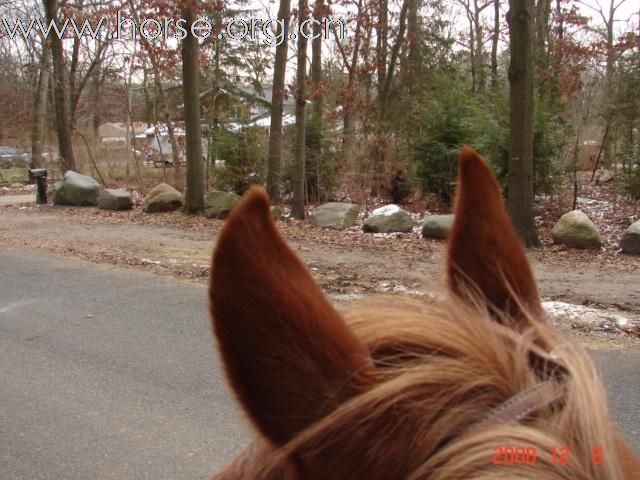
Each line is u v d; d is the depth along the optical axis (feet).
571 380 2.61
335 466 2.50
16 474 12.12
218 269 2.47
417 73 82.07
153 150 75.36
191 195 51.39
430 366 2.59
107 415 14.71
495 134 45.60
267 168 56.34
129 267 31.68
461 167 3.96
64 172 73.36
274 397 2.52
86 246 37.76
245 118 62.28
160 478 12.07
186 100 50.44
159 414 14.76
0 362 18.30
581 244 36.68
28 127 102.53
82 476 12.08
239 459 3.37
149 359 18.43
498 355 2.70
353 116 57.72
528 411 2.48
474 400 2.52
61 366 17.93
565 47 57.52
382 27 65.67
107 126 129.59
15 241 39.70
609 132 58.90
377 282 27.76
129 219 49.52
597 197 54.65
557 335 3.06
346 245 37.96
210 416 14.67
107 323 22.13
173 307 24.09
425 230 40.73
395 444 2.43
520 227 36.96
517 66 36.17
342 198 63.31
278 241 2.60
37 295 26.25
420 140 54.24
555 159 48.55
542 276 29.32
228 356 2.49
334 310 2.67
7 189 79.87
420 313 2.99
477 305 3.28
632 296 25.34
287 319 2.51
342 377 2.53
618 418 13.87
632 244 34.71
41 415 14.70
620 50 54.80
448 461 2.31
